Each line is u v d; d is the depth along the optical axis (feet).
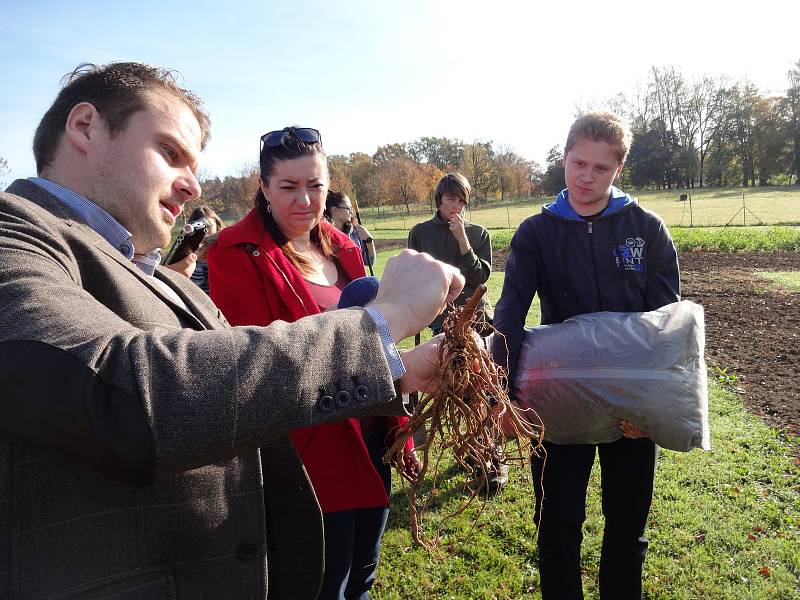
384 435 7.58
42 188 3.63
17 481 2.97
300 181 7.19
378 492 7.02
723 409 18.25
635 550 8.04
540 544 7.96
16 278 2.75
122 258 3.61
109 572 3.12
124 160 3.72
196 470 3.43
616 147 7.65
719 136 274.98
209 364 2.72
